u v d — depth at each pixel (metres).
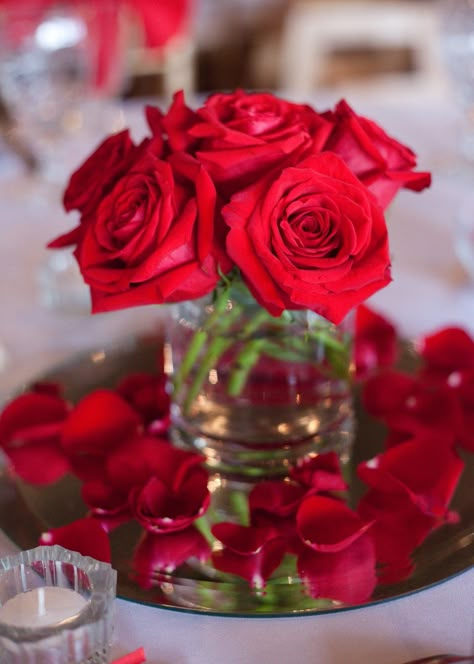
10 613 0.64
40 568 0.66
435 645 0.68
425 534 0.74
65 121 1.29
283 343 0.77
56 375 0.90
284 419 0.80
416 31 2.10
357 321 0.92
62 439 0.82
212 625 0.69
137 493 0.76
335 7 2.27
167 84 1.92
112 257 0.71
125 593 0.70
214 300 0.76
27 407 0.85
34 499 0.78
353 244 0.69
